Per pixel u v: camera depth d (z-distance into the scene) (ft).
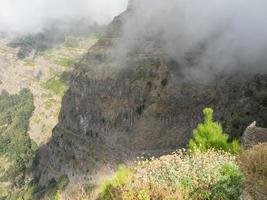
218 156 64.95
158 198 52.85
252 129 94.07
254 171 51.62
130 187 54.34
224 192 55.47
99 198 58.08
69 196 63.87
